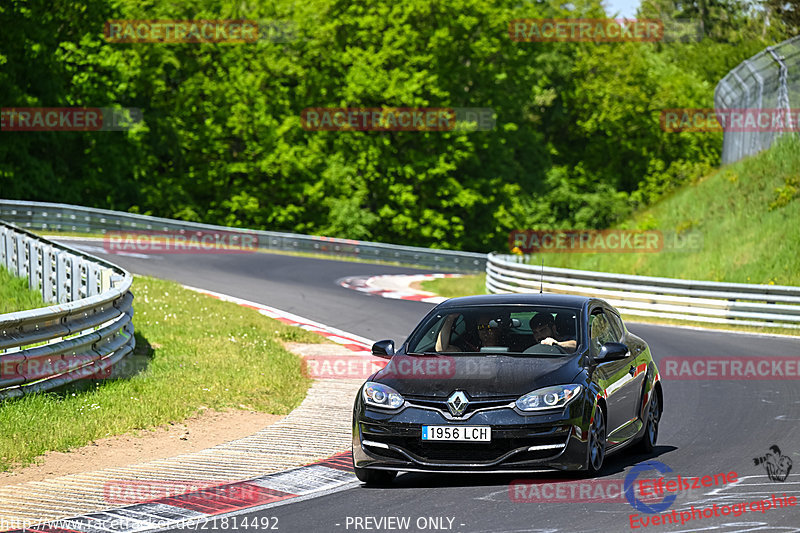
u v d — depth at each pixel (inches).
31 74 7445.9
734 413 1840.6
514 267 4136.3
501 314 1390.3
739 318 3462.1
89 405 1691.7
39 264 2974.9
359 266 5787.4
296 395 1996.8
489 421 1190.3
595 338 1368.1
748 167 5108.3
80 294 2632.9
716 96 6215.6
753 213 4746.6
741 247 4505.4
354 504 1159.0
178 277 4197.8
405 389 1240.2
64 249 2792.8
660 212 5354.3
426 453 1213.7
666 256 4771.2
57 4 7583.7
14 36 7288.4
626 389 1387.8
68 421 1573.6
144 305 2952.8
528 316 1464.1
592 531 1003.3
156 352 2297.0
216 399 1876.2
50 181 7583.7
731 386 2185.0
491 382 1226.6
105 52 7795.3
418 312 3503.9
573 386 1227.2
